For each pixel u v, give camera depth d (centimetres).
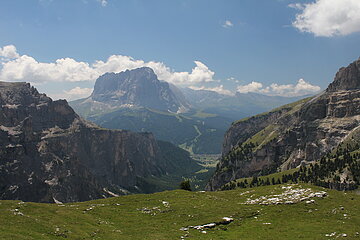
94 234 5103
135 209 7650
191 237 5203
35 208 6362
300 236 5012
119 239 4978
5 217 5062
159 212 7219
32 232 4522
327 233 5081
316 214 6281
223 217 6359
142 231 5672
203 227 5850
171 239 5031
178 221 6384
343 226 5419
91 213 6994
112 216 6881
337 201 7094
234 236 5262
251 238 5097
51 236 4566
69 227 5253
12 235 4125
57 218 5784
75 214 6419
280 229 5497
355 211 6425
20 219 5078
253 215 6600
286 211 6612
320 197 7394
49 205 7219
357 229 5241
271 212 6656
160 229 5800
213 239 5050
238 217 6475
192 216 6681
